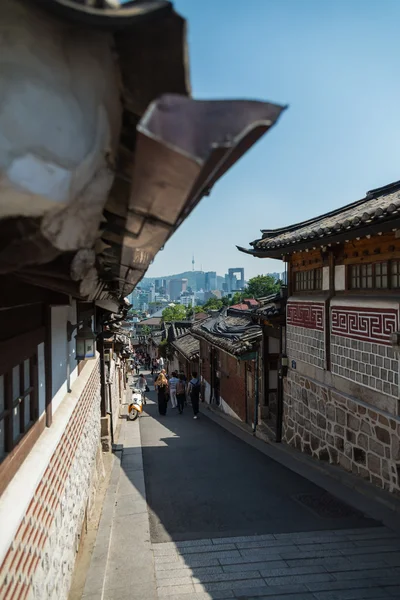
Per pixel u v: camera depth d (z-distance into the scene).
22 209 1.16
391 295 6.69
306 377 9.63
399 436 6.49
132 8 1.03
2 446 2.69
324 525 5.98
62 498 3.84
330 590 4.33
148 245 1.90
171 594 4.30
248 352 12.59
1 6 0.97
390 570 4.69
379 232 6.13
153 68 1.10
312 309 9.32
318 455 9.08
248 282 61.50
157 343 39.81
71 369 5.44
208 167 1.19
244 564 4.89
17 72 1.03
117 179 1.37
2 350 2.53
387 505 6.38
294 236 8.49
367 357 7.32
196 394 16.53
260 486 7.72
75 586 4.30
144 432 13.31
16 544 2.38
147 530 5.86
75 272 1.87
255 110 1.08
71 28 1.03
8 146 1.03
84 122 1.14
